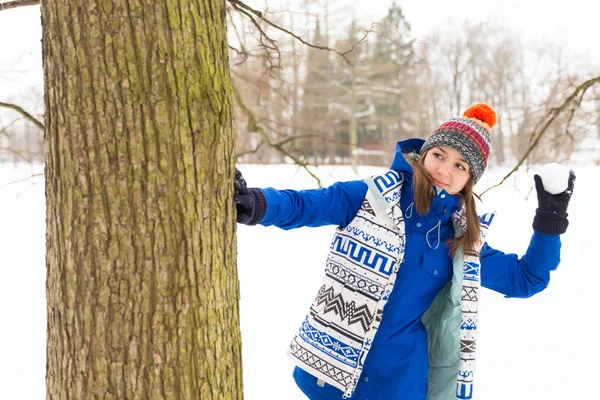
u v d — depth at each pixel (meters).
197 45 1.38
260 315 5.34
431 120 27.92
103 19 1.29
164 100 1.34
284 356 4.30
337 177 11.83
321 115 20.94
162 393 1.41
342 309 1.92
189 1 1.37
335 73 21.11
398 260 1.91
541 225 2.07
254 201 1.61
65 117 1.34
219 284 1.50
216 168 1.46
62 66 1.33
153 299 1.38
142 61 1.31
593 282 6.14
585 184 12.74
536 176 2.09
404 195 2.03
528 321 5.04
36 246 8.12
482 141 1.97
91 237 1.35
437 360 2.08
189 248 1.41
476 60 19.34
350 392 1.90
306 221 1.83
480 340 4.62
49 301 1.47
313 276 6.85
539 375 3.87
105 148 1.33
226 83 1.49
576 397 3.53
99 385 1.39
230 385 1.57
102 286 1.36
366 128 27.67
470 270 1.99
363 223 1.92
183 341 1.42
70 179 1.35
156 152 1.34
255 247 8.48
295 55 4.99
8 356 4.25
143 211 1.35
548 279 2.12
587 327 4.79
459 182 1.95
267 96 6.50
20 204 10.62
